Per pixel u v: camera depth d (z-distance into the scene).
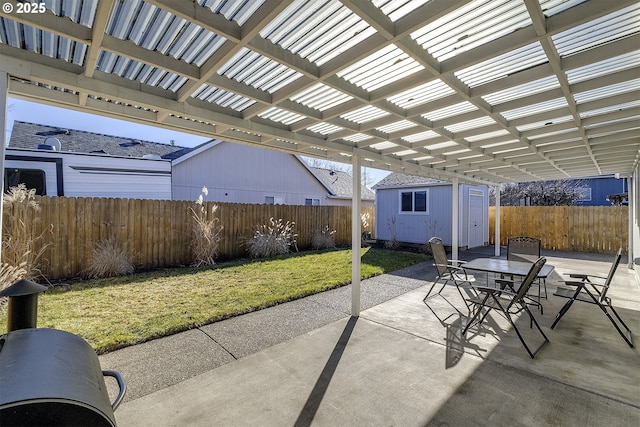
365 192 21.89
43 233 5.86
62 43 1.99
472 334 3.71
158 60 2.06
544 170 7.52
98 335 3.47
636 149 5.10
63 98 2.54
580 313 4.48
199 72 2.26
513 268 4.52
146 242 7.25
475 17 1.79
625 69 2.45
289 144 4.34
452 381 2.70
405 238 12.78
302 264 7.88
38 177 8.26
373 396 2.49
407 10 1.74
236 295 5.06
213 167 12.91
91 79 2.29
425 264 8.30
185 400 2.44
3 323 3.79
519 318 4.27
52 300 4.73
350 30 1.91
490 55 2.03
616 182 16.53
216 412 2.30
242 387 2.62
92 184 8.98
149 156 11.06
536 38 1.86
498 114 3.34
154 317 4.04
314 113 3.18
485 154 5.30
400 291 5.57
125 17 1.74
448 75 2.39
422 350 3.28
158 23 1.79
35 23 1.61
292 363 3.01
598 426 2.13
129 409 2.33
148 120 3.05
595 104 3.10
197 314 4.17
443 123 3.54
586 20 1.68
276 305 4.74
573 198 16.36
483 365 2.97
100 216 6.58
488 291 3.63
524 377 2.76
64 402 1.12
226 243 8.86
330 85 2.44
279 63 2.17
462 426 2.14
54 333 1.51
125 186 9.52
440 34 1.95
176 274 6.62
